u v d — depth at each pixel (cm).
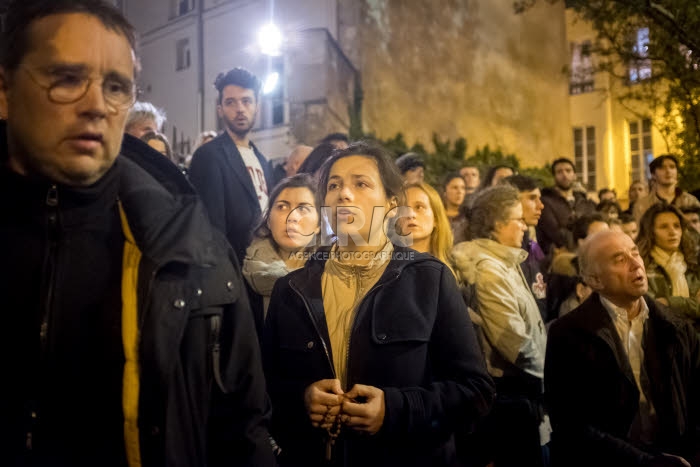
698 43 612
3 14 109
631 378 221
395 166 196
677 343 233
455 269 272
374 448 168
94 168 109
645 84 734
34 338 108
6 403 108
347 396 163
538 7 2159
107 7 111
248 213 317
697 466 223
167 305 114
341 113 1338
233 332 129
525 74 2088
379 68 1526
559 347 229
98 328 112
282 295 188
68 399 110
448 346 177
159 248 114
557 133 2131
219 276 126
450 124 1777
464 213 342
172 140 1396
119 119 112
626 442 213
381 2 1535
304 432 175
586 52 758
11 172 111
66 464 109
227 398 128
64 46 105
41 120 105
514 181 368
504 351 251
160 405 112
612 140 1972
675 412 226
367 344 170
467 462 257
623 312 233
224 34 1342
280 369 182
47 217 111
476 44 1905
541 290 334
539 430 260
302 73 1254
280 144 1271
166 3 1432
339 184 187
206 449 127
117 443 112
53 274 110
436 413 164
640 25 689
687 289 351
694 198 499
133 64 116
